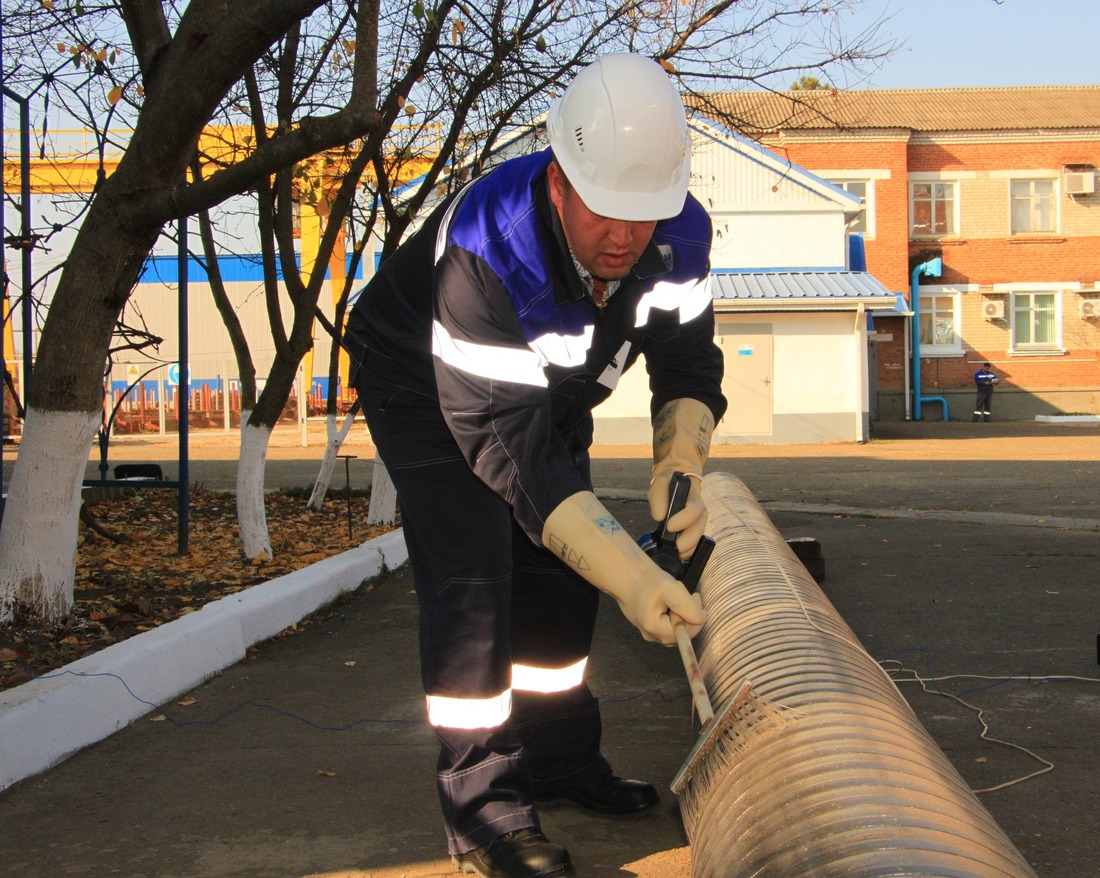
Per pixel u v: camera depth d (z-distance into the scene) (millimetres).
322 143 4668
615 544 2285
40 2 7184
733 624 3068
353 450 19906
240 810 3285
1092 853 2861
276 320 7254
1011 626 5469
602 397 2930
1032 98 33750
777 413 20828
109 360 8734
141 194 4883
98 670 4043
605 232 2406
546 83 8117
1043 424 28500
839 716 2285
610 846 2963
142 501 10961
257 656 5207
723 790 2283
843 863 1758
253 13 4594
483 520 2693
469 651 2689
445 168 9719
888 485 12867
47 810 3314
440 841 3027
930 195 31562
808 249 22609
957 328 31625
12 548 4965
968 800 2066
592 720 3168
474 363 2420
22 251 6320
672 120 2420
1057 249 31500
